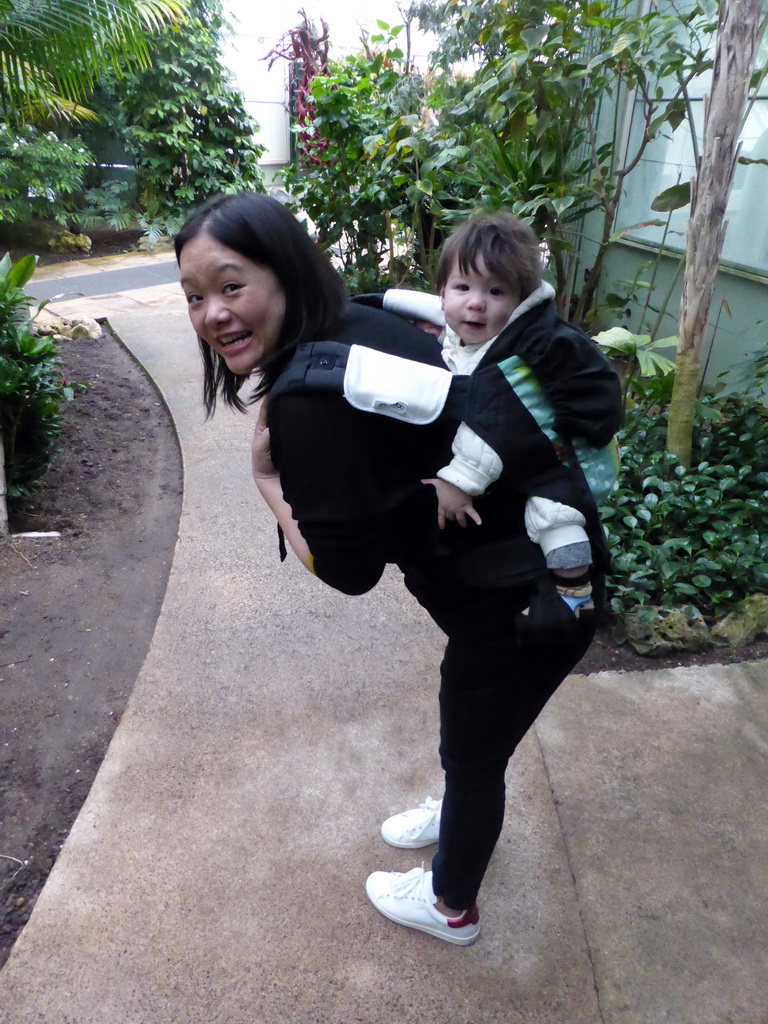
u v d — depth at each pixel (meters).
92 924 1.70
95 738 2.33
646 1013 1.53
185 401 4.88
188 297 1.11
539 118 4.06
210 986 1.58
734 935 1.68
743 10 2.72
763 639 2.64
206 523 3.39
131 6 4.75
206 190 10.19
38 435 3.70
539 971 1.61
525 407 1.06
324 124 5.47
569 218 4.47
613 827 1.93
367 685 2.42
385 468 1.10
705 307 3.12
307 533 1.13
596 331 5.56
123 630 2.85
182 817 1.96
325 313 1.12
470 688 1.32
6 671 2.62
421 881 1.68
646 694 2.38
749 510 3.04
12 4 4.24
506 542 1.17
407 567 1.28
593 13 3.75
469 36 5.47
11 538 3.41
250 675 2.46
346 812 1.98
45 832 2.01
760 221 4.27
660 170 5.09
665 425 3.78
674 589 2.74
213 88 10.00
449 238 1.14
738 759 2.14
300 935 1.68
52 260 9.27
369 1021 1.52
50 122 9.41
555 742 2.19
